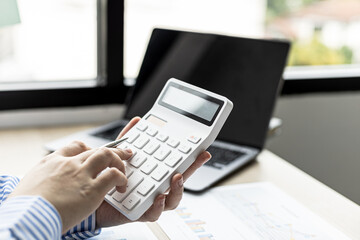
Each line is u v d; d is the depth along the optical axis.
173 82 0.71
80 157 0.55
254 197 0.81
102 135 1.03
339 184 1.51
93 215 0.65
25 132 1.10
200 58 1.06
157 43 1.10
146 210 0.60
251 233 0.69
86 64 1.23
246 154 0.97
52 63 1.22
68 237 0.65
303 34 1.48
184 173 0.63
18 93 1.13
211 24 1.40
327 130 1.44
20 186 0.53
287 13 1.47
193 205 0.77
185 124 0.65
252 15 1.45
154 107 0.70
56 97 1.17
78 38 1.22
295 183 0.88
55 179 0.52
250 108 1.01
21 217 0.48
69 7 1.19
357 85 1.42
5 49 1.18
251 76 1.02
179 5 1.34
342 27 1.50
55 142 0.98
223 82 1.03
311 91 1.39
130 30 1.28
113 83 1.22
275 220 0.73
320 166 1.47
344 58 1.51
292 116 1.39
